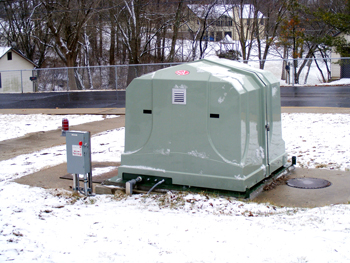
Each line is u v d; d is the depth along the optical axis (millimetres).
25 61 41062
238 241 3979
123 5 37812
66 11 34062
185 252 3764
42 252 3850
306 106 15883
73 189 6324
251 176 5801
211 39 49812
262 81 6258
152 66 29641
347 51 32375
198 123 5816
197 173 5895
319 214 4797
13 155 9961
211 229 4391
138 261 3576
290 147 8977
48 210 5398
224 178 5699
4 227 4676
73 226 4691
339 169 7023
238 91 5539
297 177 6742
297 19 32062
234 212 5051
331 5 35375
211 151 5777
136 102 6219
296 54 32219
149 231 4414
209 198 5609
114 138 11453
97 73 31719
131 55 37531
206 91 5719
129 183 6066
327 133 9984
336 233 4008
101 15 41812
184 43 46969
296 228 4270
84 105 21062
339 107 14867
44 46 43906
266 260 3463
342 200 5504
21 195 6355
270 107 6492
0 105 23297
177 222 4695
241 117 5594
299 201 5570
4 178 7633
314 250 3600
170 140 6035
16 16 44062
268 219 4695
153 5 39094
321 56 37625
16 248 3953
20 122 15836
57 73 33375
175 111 5941
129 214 5125
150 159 6219
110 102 21891
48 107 21141
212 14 39781
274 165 6629
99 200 5945
